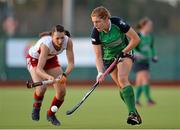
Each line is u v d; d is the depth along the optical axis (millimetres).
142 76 38156
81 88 55250
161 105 38219
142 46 38344
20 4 84312
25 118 29312
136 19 69000
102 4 66750
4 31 64188
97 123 26938
